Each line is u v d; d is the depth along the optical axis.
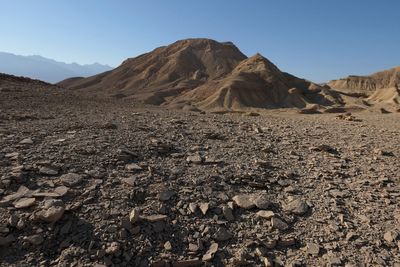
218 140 11.50
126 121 13.89
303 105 123.75
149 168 7.83
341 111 83.31
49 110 16.89
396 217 6.83
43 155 7.97
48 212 5.62
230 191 7.38
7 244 5.15
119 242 5.45
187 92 150.00
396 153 11.45
